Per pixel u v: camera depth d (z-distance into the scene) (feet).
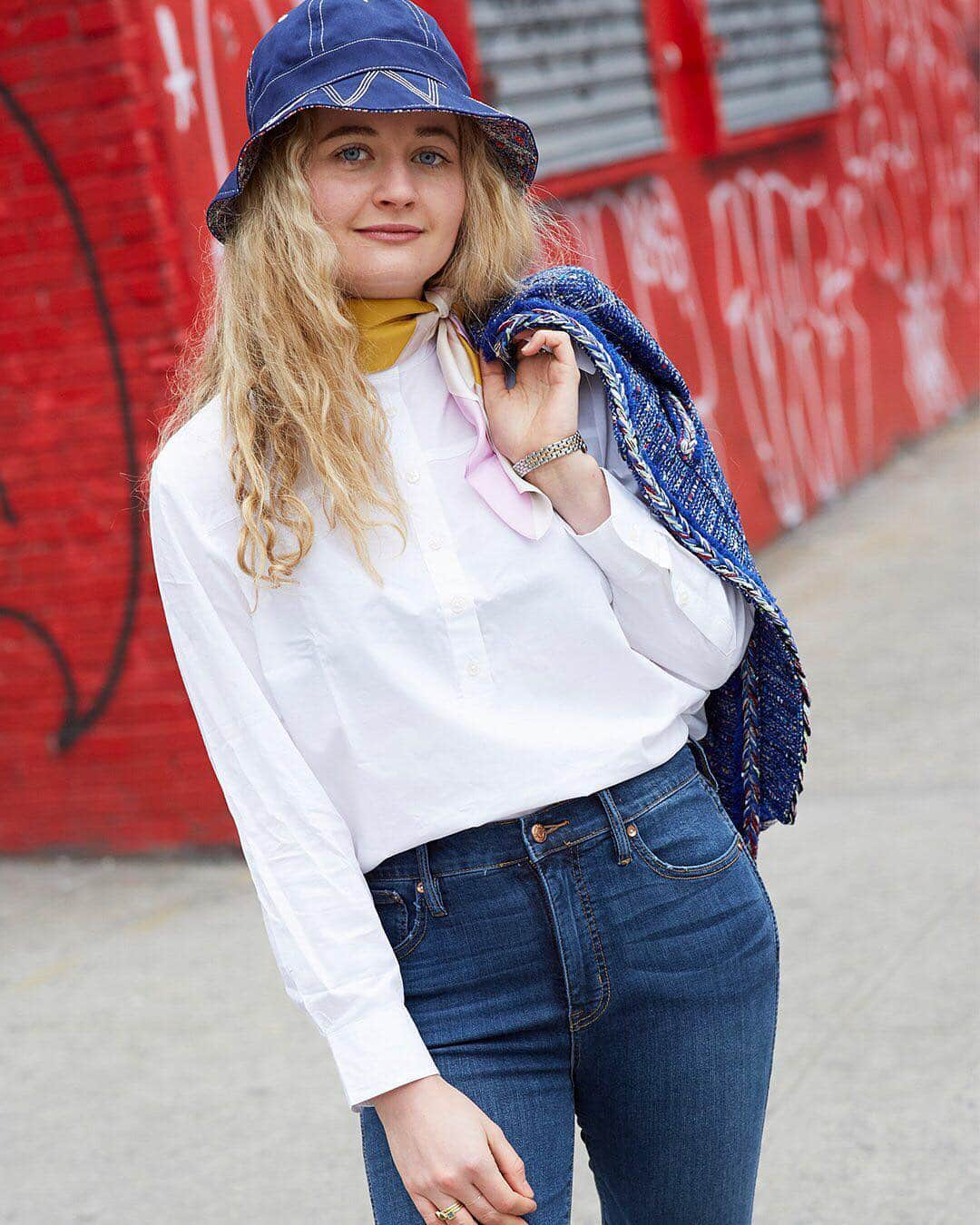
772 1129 9.97
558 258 6.90
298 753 5.31
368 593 5.34
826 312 29.01
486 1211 5.03
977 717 17.51
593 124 22.25
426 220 5.58
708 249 25.09
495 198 5.87
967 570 23.47
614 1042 5.56
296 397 5.34
